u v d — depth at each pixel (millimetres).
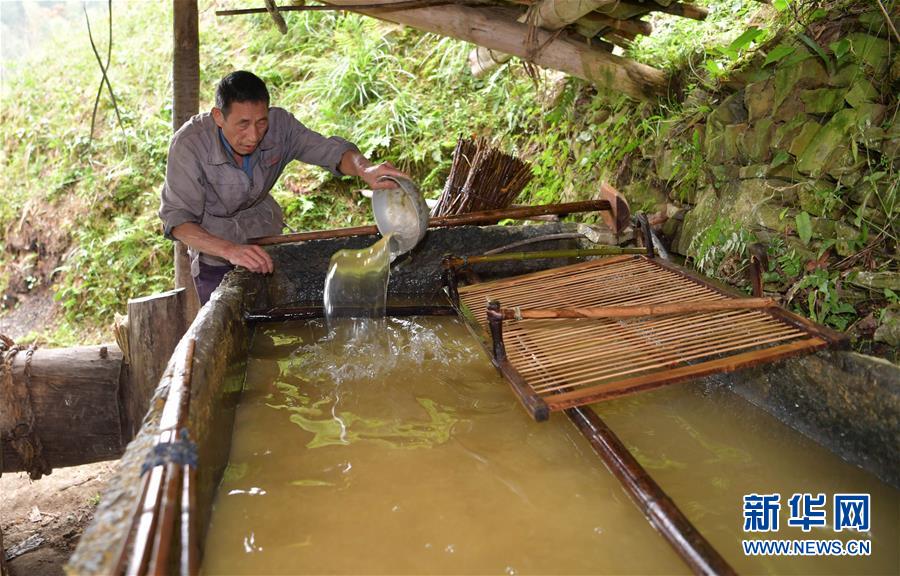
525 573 1776
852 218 3316
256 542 1906
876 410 2188
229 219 3957
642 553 1850
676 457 2363
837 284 3193
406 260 4059
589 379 2275
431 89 7645
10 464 3680
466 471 2242
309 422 2582
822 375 2395
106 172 7793
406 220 3543
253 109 3268
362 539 1911
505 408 2670
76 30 10289
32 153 8570
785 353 2256
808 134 3500
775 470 2277
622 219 4051
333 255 3682
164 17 9578
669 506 1787
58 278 7578
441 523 1976
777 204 3650
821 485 2188
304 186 7121
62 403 3652
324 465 2283
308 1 8703
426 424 2551
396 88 7570
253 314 3465
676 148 4430
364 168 3721
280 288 3945
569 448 2375
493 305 2396
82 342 6828
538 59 4500
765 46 3990
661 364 2330
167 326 3793
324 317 3576
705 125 4262
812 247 3416
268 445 2412
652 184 4688
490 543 1890
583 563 1812
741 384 2834
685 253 4223
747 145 3855
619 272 3375
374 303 3562
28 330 7273
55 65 9625
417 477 2205
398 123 7129
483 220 3928
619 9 4109
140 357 3756
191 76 4805
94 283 7172
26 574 3793
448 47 7582
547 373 2346
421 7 4289
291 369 3055
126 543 1348
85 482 4816
